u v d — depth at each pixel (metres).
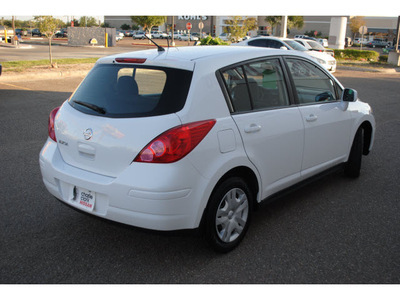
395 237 3.70
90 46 36.59
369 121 5.18
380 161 6.06
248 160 3.30
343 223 3.97
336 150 4.59
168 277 3.00
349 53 28.45
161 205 2.79
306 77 4.15
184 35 62.22
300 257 3.32
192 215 2.95
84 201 3.11
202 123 2.95
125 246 3.44
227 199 3.23
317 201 4.51
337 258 3.31
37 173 5.12
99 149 2.99
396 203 4.48
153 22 53.59
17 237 3.54
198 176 2.92
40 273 3.02
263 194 3.61
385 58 27.80
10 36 39.00
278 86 3.77
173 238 3.60
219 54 3.38
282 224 3.92
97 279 2.96
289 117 3.77
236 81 3.35
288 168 3.85
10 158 5.66
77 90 3.48
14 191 4.53
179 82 3.02
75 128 3.16
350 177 5.29
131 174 2.83
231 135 3.14
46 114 8.56
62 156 3.32
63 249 3.37
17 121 7.86
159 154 2.78
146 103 2.99
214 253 3.35
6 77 13.61
